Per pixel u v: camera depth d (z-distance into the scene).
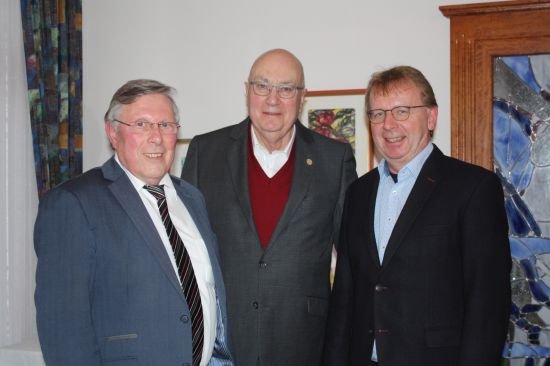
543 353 2.77
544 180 2.78
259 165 2.11
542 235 2.78
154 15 3.25
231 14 3.14
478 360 1.58
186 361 1.58
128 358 1.53
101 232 1.54
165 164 1.70
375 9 2.94
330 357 1.92
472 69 2.81
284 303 1.98
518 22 2.76
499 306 1.63
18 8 2.84
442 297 1.67
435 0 2.87
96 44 3.32
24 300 2.85
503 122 2.83
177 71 3.22
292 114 2.02
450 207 1.70
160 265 1.59
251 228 2.02
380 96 1.80
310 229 2.04
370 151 2.93
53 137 2.96
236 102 3.14
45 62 2.93
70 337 1.46
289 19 3.06
